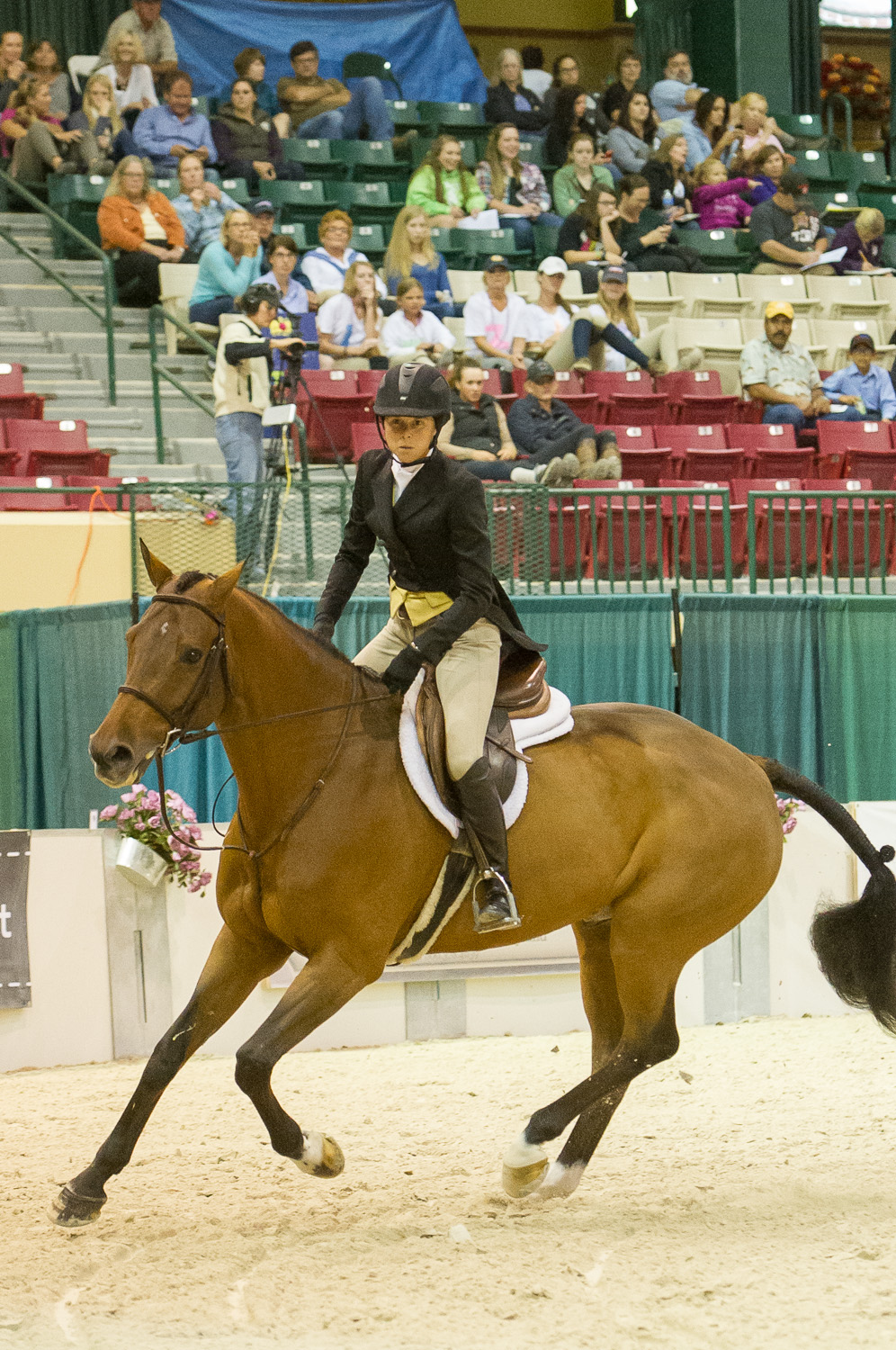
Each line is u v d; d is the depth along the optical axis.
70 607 13.48
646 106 28.72
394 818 7.16
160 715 6.68
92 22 29.00
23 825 13.67
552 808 7.50
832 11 36.47
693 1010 12.77
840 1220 7.20
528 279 24.20
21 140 23.73
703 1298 6.12
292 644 7.21
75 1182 6.99
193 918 11.77
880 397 22.75
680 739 8.09
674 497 14.83
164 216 22.12
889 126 35.12
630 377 21.03
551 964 12.39
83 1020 11.51
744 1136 8.92
